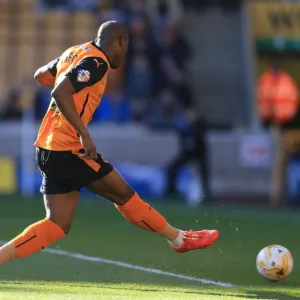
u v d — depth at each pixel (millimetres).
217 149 69375
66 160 20344
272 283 23094
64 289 20234
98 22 82000
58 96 19344
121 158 69250
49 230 20609
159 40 77750
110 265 26438
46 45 82812
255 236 38125
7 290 19578
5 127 67750
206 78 83188
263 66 84062
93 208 55000
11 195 63906
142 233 38250
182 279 23547
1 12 83375
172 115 72312
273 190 67812
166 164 69125
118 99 73125
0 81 80688
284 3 85812
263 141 69000
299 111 80688
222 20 86938
